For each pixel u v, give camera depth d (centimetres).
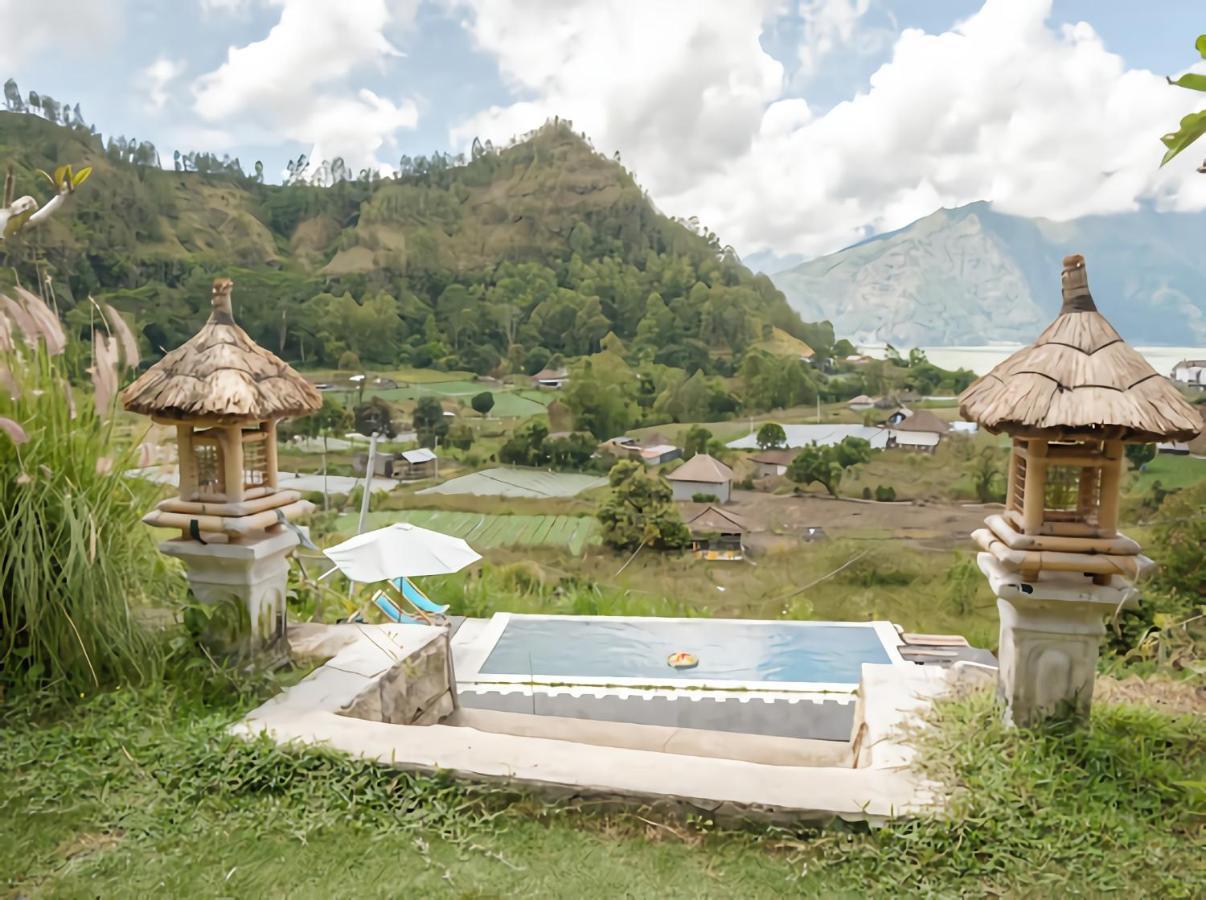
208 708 277
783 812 212
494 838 211
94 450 307
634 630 520
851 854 200
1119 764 230
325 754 239
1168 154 145
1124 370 226
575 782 224
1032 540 236
